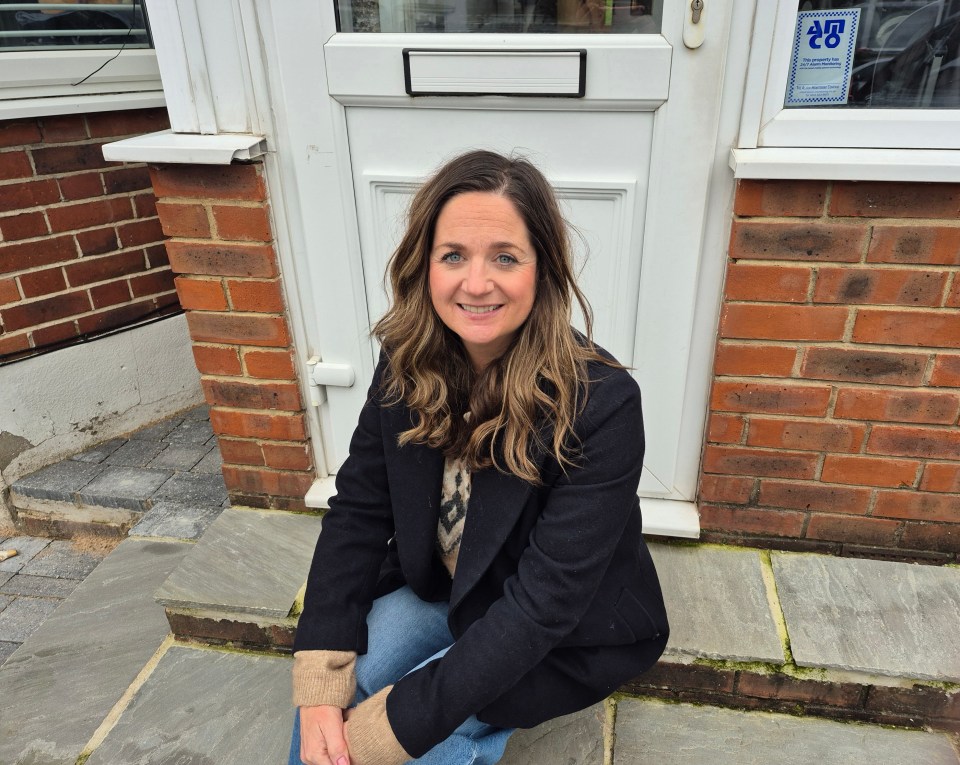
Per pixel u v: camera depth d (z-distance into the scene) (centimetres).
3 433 246
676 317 176
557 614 112
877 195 149
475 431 117
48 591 237
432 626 141
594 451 112
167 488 243
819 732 163
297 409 202
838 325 162
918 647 160
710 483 185
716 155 160
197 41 170
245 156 169
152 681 179
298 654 129
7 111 221
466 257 110
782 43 148
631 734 164
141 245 265
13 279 237
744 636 164
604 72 157
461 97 166
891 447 171
